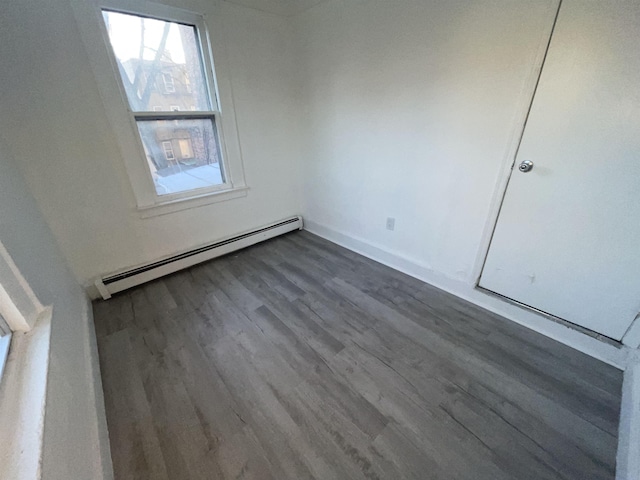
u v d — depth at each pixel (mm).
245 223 2789
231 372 1428
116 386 1357
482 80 1495
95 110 1738
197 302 1981
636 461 897
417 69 1745
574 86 1229
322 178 2803
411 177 2035
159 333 1697
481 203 1706
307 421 1187
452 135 1714
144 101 1938
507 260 1696
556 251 1488
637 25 1037
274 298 2014
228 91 2271
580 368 1396
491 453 1053
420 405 1237
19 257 1040
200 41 2072
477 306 1883
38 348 900
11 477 570
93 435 1024
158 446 1104
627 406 1143
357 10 1915
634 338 1324
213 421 1192
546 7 1207
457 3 1460
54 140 1647
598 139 1229
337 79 2250
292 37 2457
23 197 1425
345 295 2033
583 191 1326
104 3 1630
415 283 2170
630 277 1287
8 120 1489
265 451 1080
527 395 1267
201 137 2293
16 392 744
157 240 2238
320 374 1406
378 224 2426
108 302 1989
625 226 1251
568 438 1095
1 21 1381
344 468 1021
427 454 1057
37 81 1529
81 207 1834
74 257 1878
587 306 1452
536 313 1640
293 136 2852
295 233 3201
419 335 1637
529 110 1378
